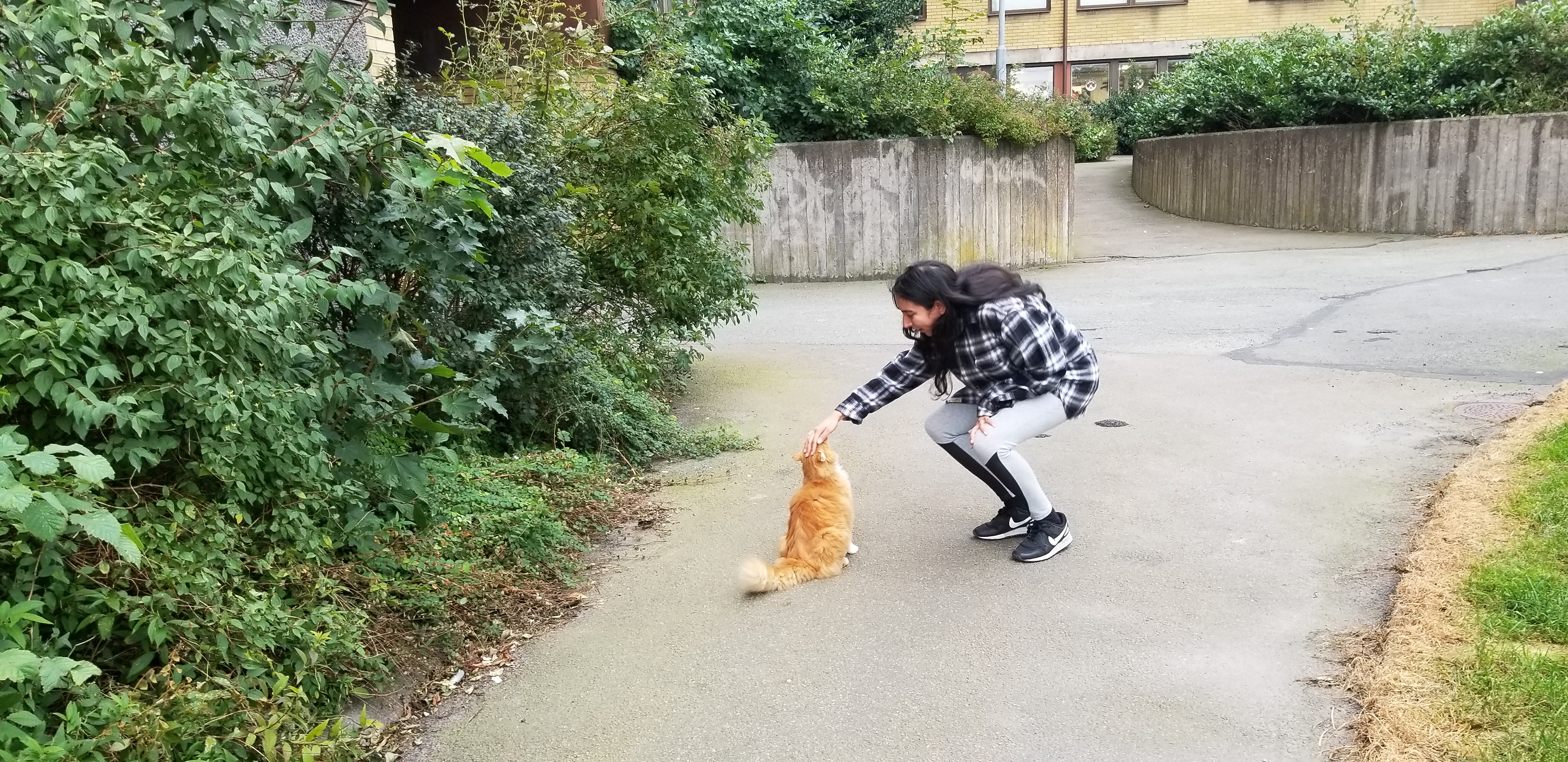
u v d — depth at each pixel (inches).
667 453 239.5
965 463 174.4
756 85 531.8
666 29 388.8
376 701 131.0
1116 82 1105.4
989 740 115.5
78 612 97.1
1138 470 205.8
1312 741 111.0
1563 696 109.0
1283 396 255.3
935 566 165.8
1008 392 159.3
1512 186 571.5
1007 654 134.8
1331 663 126.8
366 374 142.3
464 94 263.3
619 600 161.5
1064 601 149.3
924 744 115.6
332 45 245.9
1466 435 209.9
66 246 97.2
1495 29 606.2
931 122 531.5
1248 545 165.0
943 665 133.1
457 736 124.4
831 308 456.1
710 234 285.0
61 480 87.0
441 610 146.7
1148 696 122.3
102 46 114.3
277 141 122.8
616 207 255.0
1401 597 137.6
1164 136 854.5
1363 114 637.3
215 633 105.3
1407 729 107.8
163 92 105.7
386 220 146.2
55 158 92.4
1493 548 147.2
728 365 339.0
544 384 216.5
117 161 102.5
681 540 186.4
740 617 152.3
